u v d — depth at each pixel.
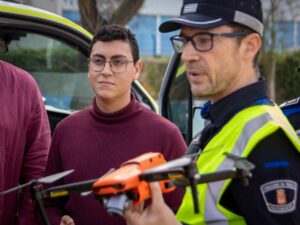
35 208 2.41
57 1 10.49
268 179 1.54
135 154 2.37
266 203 1.53
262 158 1.55
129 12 6.60
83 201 2.34
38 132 2.72
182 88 3.79
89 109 2.50
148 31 14.65
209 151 1.62
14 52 3.63
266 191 1.53
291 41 13.25
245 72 1.73
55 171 2.50
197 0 1.74
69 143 2.44
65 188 1.53
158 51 14.55
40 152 2.71
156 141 2.39
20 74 2.69
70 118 2.50
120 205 1.42
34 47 3.63
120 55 2.44
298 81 12.77
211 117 1.77
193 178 1.40
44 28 3.48
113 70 2.42
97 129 2.42
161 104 3.86
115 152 2.38
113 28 2.47
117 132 2.40
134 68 2.51
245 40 1.72
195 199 1.40
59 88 3.88
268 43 11.84
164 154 2.38
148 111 2.47
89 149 2.40
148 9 14.61
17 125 2.59
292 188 1.54
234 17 1.69
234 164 1.52
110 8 6.87
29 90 2.70
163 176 1.42
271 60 11.88
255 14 1.72
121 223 2.31
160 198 1.48
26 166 2.70
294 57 12.74
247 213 1.55
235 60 1.71
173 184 1.50
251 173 1.55
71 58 3.79
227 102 1.72
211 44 1.69
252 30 1.72
